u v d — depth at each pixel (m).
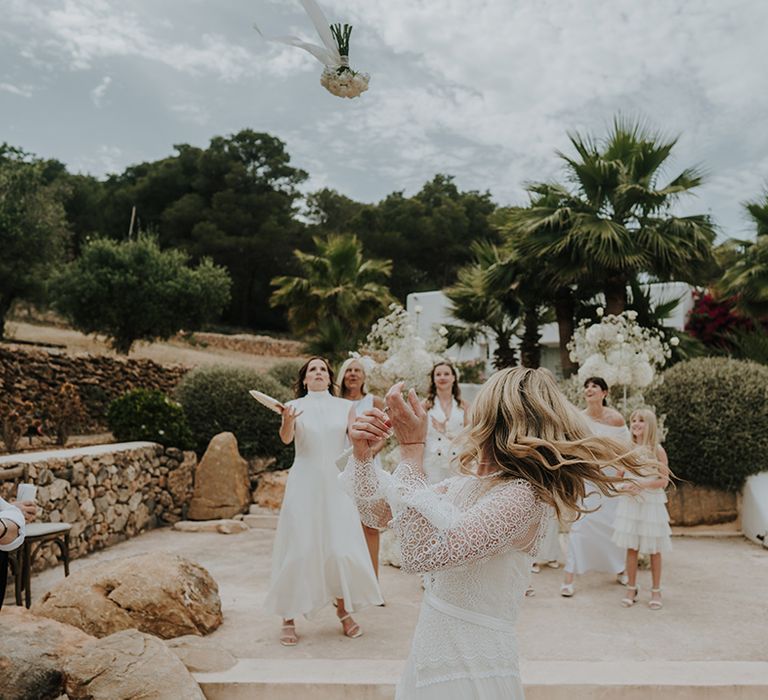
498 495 1.83
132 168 51.31
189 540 8.66
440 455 6.05
